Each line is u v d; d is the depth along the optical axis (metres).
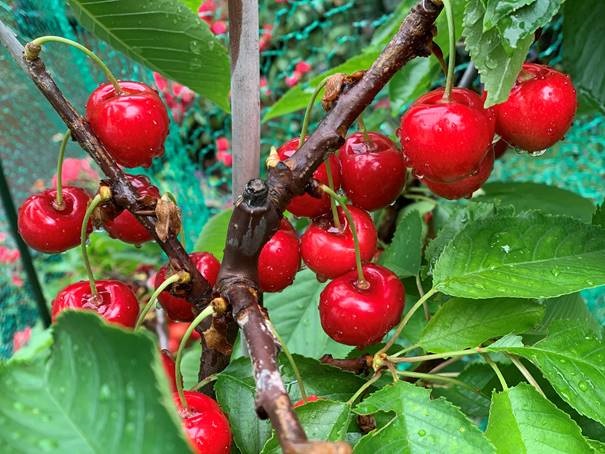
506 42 0.12
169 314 0.16
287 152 0.15
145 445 0.07
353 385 0.16
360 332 0.15
